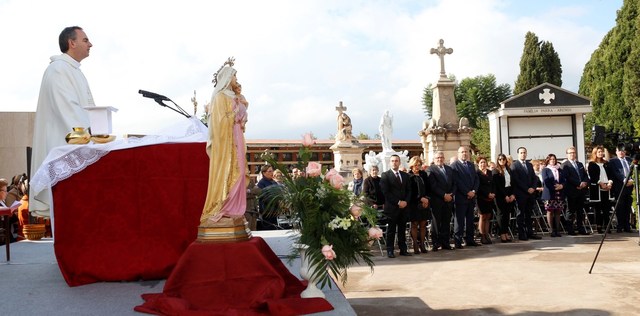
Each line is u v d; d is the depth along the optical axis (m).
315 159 29.27
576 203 11.81
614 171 11.96
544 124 16.28
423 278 7.41
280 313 3.61
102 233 4.65
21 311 3.73
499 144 16.30
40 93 5.25
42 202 5.03
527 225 11.51
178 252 4.79
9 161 14.04
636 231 12.03
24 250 6.27
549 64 38.25
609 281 6.71
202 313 3.58
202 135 5.27
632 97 25.98
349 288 6.89
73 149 4.57
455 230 10.59
